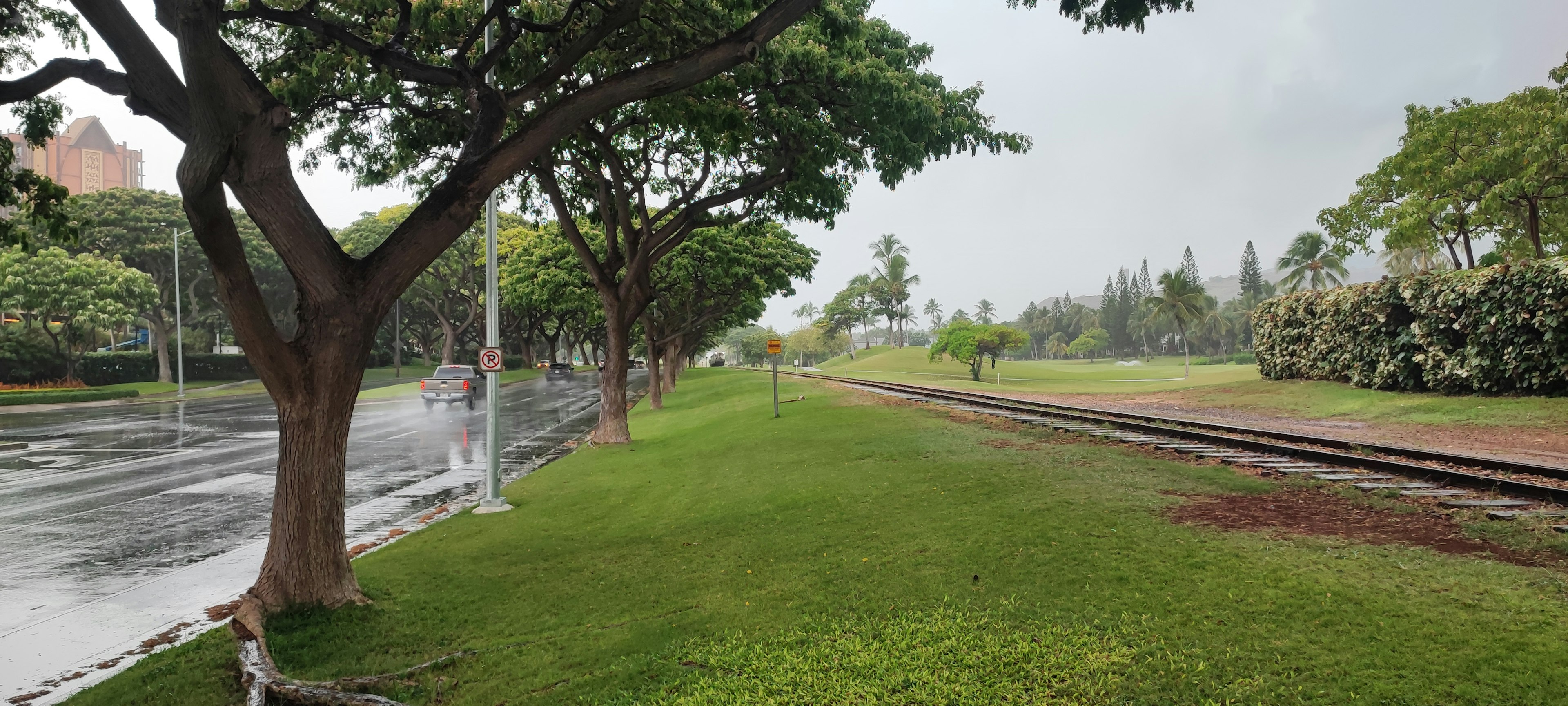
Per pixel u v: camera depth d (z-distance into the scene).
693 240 26.56
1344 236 28.86
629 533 8.27
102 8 5.27
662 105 11.06
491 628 5.54
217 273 5.46
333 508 6.23
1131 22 7.16
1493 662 3.56
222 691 4.66
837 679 4.08
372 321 6.27
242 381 53.53
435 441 20.05
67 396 35.03
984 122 13.84
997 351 59.81
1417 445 12.95
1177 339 134.00
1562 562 4.91
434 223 6.23
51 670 5.22
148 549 8.68
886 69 11.86
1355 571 4.87
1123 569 5.22
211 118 5.00
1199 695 3.54
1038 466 9.47
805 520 7.82
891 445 12.41
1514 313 16.22
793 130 12.17
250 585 7.23
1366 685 3.47
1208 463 9.64
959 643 4.37
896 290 114.69
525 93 7.33
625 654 4.74
